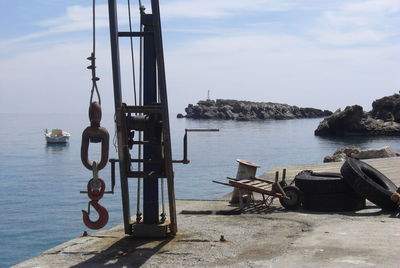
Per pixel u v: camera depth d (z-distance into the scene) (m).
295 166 21.08
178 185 38.62
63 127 189.50
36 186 40.28
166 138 8.64
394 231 9.02
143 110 8.55
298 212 11.22
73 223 25.52
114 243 8.74
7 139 109.38
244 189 11.74
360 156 24.75
